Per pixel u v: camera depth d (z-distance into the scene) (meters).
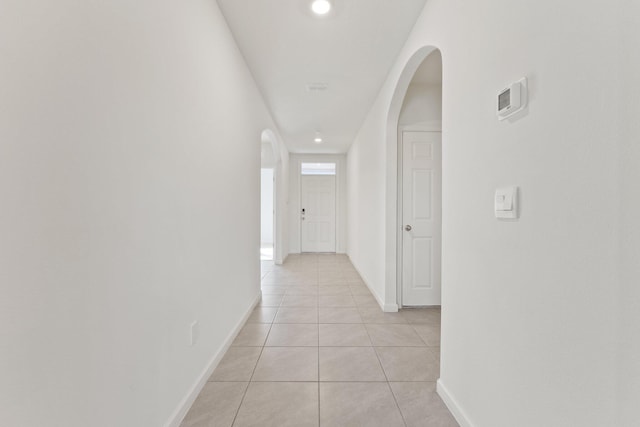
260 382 1.82
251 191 2.98
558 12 0.86
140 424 1.14
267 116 3.84
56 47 0.76
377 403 1.63
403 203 3.22
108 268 0.96
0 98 0.64
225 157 2.14
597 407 0.75
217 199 1.98
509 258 1.09
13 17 0.66
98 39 0.90
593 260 0.75
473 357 1.34
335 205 7.14
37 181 0.72
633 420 0.66
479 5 1.29
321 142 5.88
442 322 1.67
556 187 0.87
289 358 2.11
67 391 0.81
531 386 0.97
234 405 1.60
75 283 0.83
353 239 5.71
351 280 4.49
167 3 1.32
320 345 2.32
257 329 2.62
